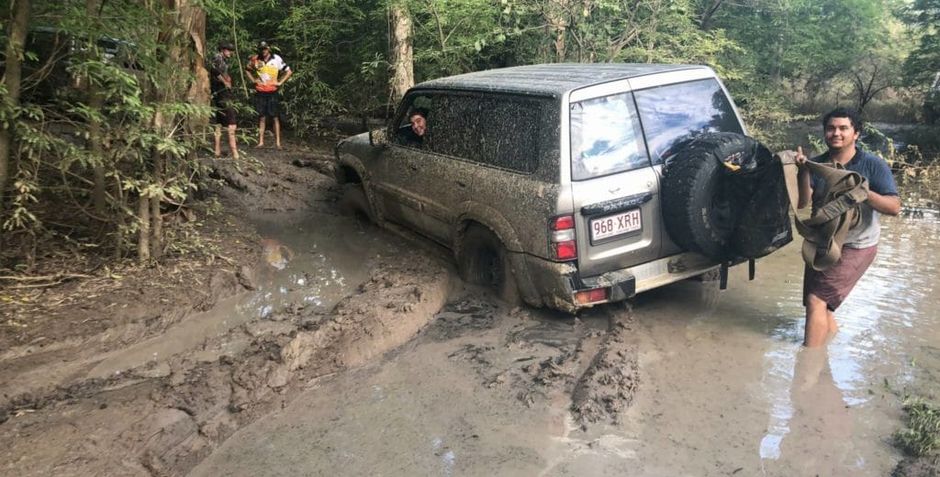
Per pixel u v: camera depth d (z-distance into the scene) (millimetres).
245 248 6461
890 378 4234
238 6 12352
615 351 4562
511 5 10148
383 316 4957
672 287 5867
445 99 5961
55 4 4637
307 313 5164
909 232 7566
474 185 5402
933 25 13492
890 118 15891
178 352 4535
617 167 4812
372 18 13000
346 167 7586
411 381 4320
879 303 5414
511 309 5379
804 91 16328
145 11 4945
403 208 6547
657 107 5055
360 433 3752
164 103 5207
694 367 4422
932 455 3428
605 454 3516
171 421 3709
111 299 4980
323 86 13141
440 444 3635
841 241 4305
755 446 3561
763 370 4371
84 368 4250
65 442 3434
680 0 10719
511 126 5148
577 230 4688
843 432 3670
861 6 14320
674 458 3471
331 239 7113
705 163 4570
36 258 5480
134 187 5207
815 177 4547
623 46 10992
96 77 4805
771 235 4672
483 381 4305
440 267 6035
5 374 4031
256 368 4246
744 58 13711
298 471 3432
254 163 8172
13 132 4809
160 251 5734
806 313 4699
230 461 3535
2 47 4605
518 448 3584
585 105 4809
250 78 11320
